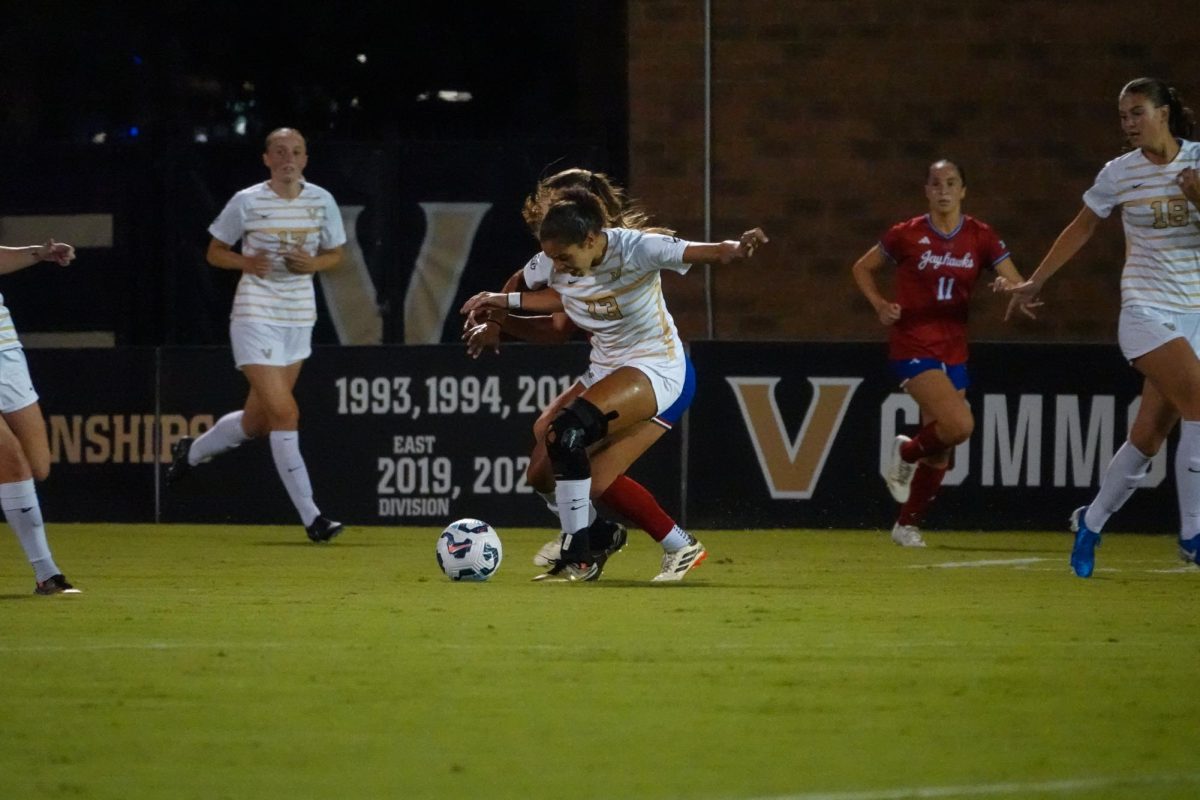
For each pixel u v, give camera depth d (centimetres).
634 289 2531
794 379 4128
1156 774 1351
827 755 1413
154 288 5009
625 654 1912
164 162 4962
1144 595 2627
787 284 4847
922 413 3794
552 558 2867
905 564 3219
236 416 3816
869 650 1967
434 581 2781
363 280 4941
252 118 5919
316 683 1723
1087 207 2806
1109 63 4812
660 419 2662
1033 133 4825
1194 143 2711
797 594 2578
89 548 3541
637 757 1403
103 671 1794
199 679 1748
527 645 1977
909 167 4838
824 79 4822
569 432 2531
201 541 3731
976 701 1653
